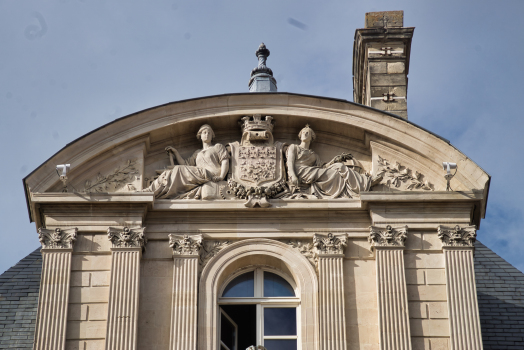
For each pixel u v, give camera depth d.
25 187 25.00
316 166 25.83
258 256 24.66
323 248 24.52
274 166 25.59
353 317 23.83
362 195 24.81
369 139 25.92
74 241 24.47
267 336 24.25
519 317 25.62
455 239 24.45
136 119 25.67
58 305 23.69
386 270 24.12
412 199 24.81
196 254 24.39
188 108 25.95
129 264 24.14
